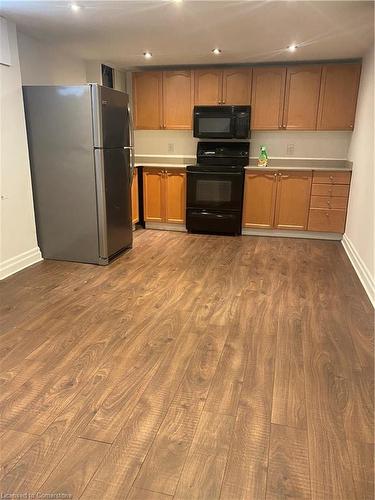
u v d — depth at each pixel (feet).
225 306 9.81
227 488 4.69
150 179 17.87
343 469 4.98
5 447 5.25
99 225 12.64
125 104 13.43
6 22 10.92
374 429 5.66
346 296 10.53
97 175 12.22
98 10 10.16
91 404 6.14
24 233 12.50
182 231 18.08
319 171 15.97
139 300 10.12
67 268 12.59
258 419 5.84
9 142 11.46
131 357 7.48
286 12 10.19
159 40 13.12
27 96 12.03
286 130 17.07
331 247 15.51
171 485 4.71
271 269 12.72
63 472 4.87
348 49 14.24
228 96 16.94
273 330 8.59
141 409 6.04
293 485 4.74
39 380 6.72
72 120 11.94
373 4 9.55
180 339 8.18
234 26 11.50
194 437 5.48
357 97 15.76
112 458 5.09
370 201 11.71
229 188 16.81
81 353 7.59
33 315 9.20
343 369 7.15
